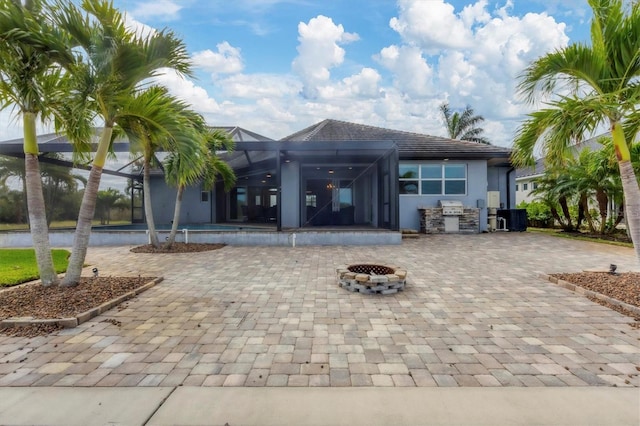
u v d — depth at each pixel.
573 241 10.62
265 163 14.09
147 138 6.26
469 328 3.49
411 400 2.24
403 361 2.79
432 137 14.29
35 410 2.15
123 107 4.67
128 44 4.27
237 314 3.94
